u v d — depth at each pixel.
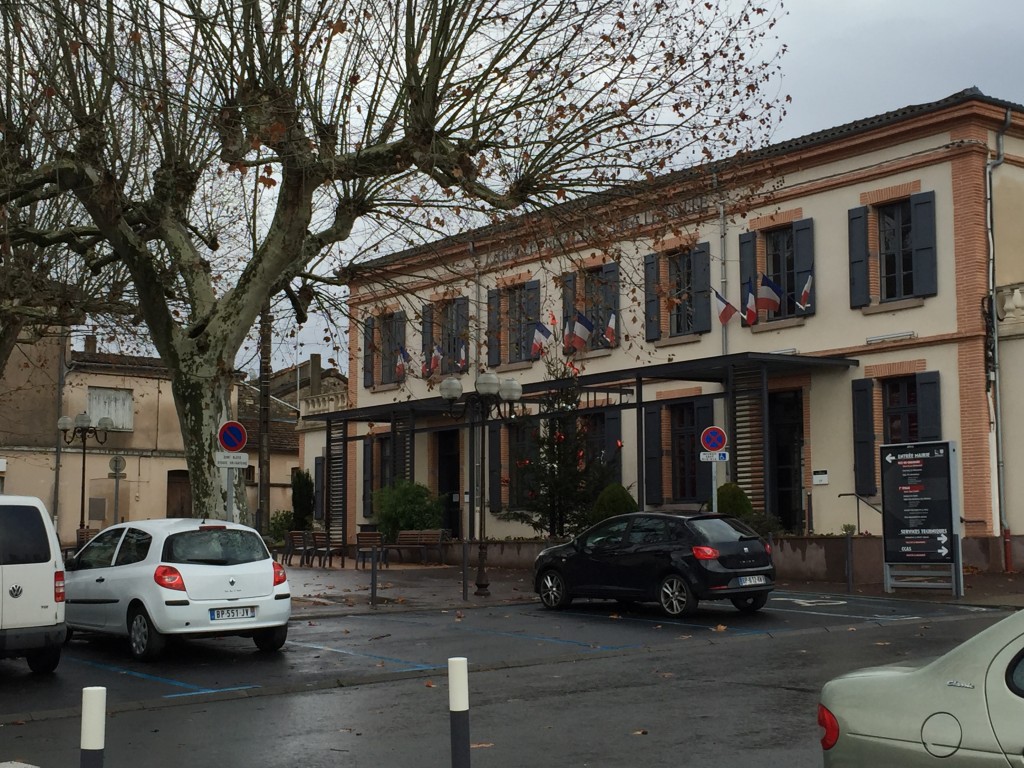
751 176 17.69
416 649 13.92
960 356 23.50
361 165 14.89
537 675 11.86
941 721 4.36
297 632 15.77
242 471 17.22
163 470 47.31
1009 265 24.09
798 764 7.54
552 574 18.66
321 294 17.98
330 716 9.70
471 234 18.58
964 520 23.14
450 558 29.73
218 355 15.69
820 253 25.92
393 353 19.48
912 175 24.41
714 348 28.02
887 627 15.60
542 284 31.64
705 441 20.33
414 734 8.84
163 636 12.96
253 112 14.34
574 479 27.19
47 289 20.19
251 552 13.59
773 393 27.11
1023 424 22.98
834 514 25.31
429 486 35.41
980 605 18.22
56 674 12.21
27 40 14.74
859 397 24.97
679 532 17.05
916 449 19.88
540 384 28.34
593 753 8.00
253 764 7.88
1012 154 24.28
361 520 38.16
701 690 10.57
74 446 45.25
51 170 15.02
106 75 14.77
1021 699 4.19
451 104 15.05
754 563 17.06
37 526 11.82
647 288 29.41
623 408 27.19
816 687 10.61
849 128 25.23
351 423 38.97
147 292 15.71
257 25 14.12
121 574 13.45
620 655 13.27
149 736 8.91
